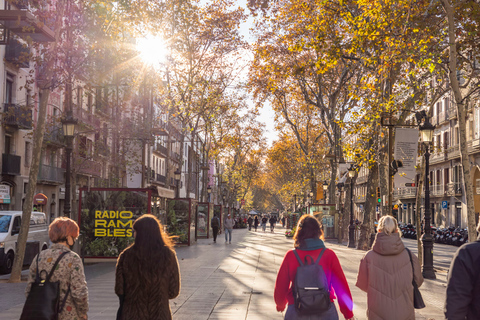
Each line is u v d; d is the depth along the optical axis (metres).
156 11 26.62
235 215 88.31
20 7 16.80
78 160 28.39
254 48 29.86
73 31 18.66
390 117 18.81
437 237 40.47
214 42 34.41
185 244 29.86
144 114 35.47
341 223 36.41
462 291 3.23
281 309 4.62
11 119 29.78
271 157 61.31
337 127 33.62
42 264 4.40
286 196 89.38
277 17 28.47
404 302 4.98
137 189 19.84
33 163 15.17
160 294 4.22
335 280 4.52
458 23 18.00
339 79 33.03
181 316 8.84
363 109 19.64
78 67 18.41
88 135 40.22
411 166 17.97
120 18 20.64
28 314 4.22
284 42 28.03
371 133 21.98
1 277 16.11
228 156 67.62
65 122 16.88
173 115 35.25
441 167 52.69
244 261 19.23
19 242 14.63
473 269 3.24
